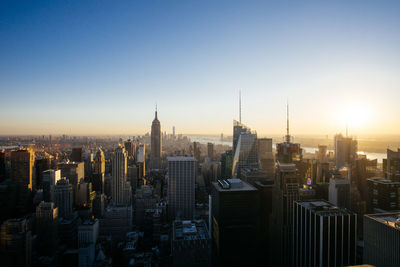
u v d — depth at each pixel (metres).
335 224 140.00
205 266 142.88
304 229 156.62
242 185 175.00
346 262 140.62
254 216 166.25
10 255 184.00
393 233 107.00
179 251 142.62
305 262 155.00
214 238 179.38
